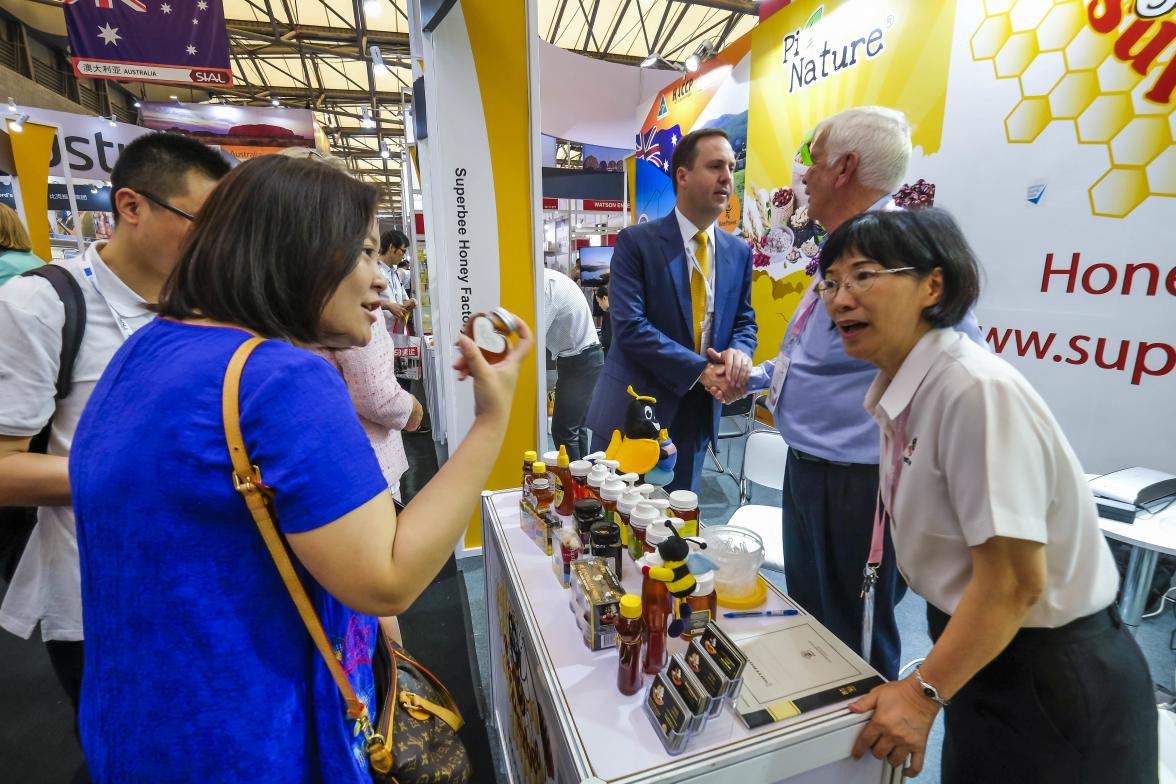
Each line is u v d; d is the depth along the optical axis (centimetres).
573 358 323
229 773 58
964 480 77
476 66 220
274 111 884
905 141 129
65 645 121
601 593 94
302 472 54
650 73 661
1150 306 236
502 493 159
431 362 475
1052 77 262
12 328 98
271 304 60
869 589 111
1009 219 286
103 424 59
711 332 190
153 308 66
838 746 79
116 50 465
